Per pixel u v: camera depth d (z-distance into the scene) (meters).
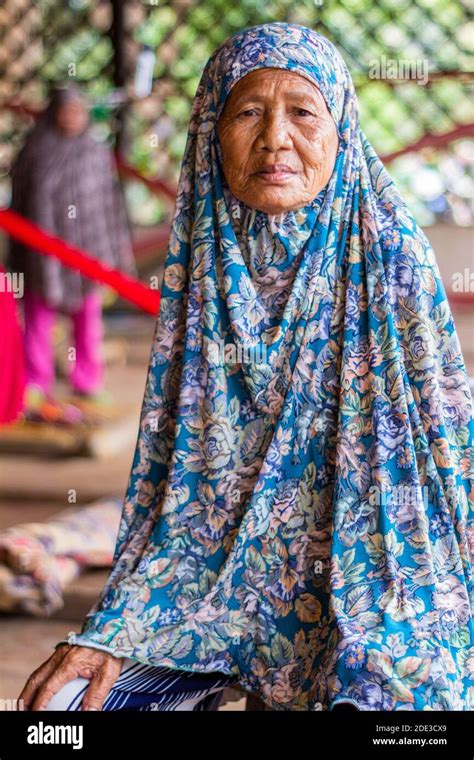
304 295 1.63
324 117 1.59
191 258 1.69
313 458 1.64
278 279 1.65
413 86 6.20
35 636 3.12
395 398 1.58
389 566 1.55
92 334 5.09
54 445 4.39
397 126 6.30
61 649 1.62
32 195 4.98
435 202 6.30
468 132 6.11
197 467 1.68
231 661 1.66
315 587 1.63
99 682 1.58
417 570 1.55
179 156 6.70
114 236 5.18
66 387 5.51
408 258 1.61
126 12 6.57
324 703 1.48
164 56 6.61
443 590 1.59
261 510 1.62
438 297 1.63
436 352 1.64
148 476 1.76
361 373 1.61
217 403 1.65
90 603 3.22
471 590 1.62
